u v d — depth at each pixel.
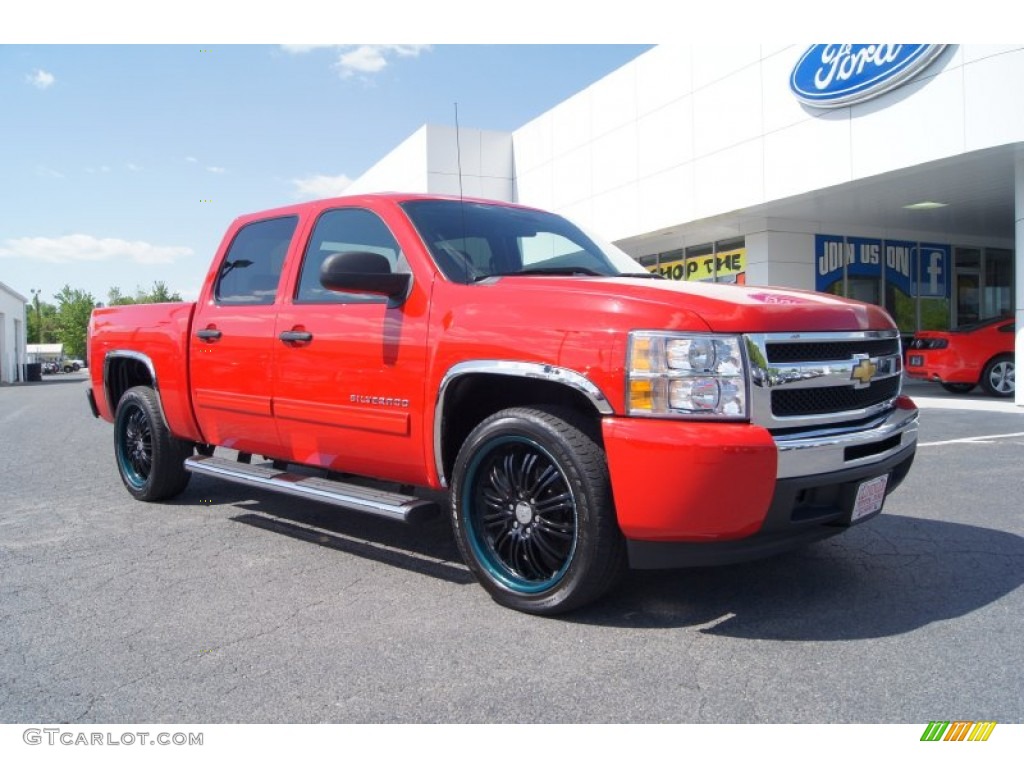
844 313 3.30
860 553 4.09
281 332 4.30
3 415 14.68
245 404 4.56
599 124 17.33
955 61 10.28
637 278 3.65
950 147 10.43
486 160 20.47
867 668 2.75
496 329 3.31
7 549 4.43
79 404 18.09
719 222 15.15
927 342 13.36
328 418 4.03
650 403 2.90
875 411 3.40
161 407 5.34
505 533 3.39
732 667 2.77
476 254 3.94
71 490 6.17
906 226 16.44
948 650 2.89
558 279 3.46
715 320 2.91
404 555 4.22
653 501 2.86
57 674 2.81
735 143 13.77
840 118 11.85
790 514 2.94
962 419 9.72
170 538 4.62
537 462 3.28
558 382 3.08
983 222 15.95
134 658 2.94
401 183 21.48
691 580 3.71
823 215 14.83
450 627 3.18
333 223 4.32
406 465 3.76
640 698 2.56
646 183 16.02
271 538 4.59
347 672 2.78
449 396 3.51
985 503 5.14
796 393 3.06
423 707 2.53
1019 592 3.48
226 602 3.52
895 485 3.60
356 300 3.99
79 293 90.69
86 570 4.02
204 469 4.77
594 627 3.15
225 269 4.95
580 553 3.07
